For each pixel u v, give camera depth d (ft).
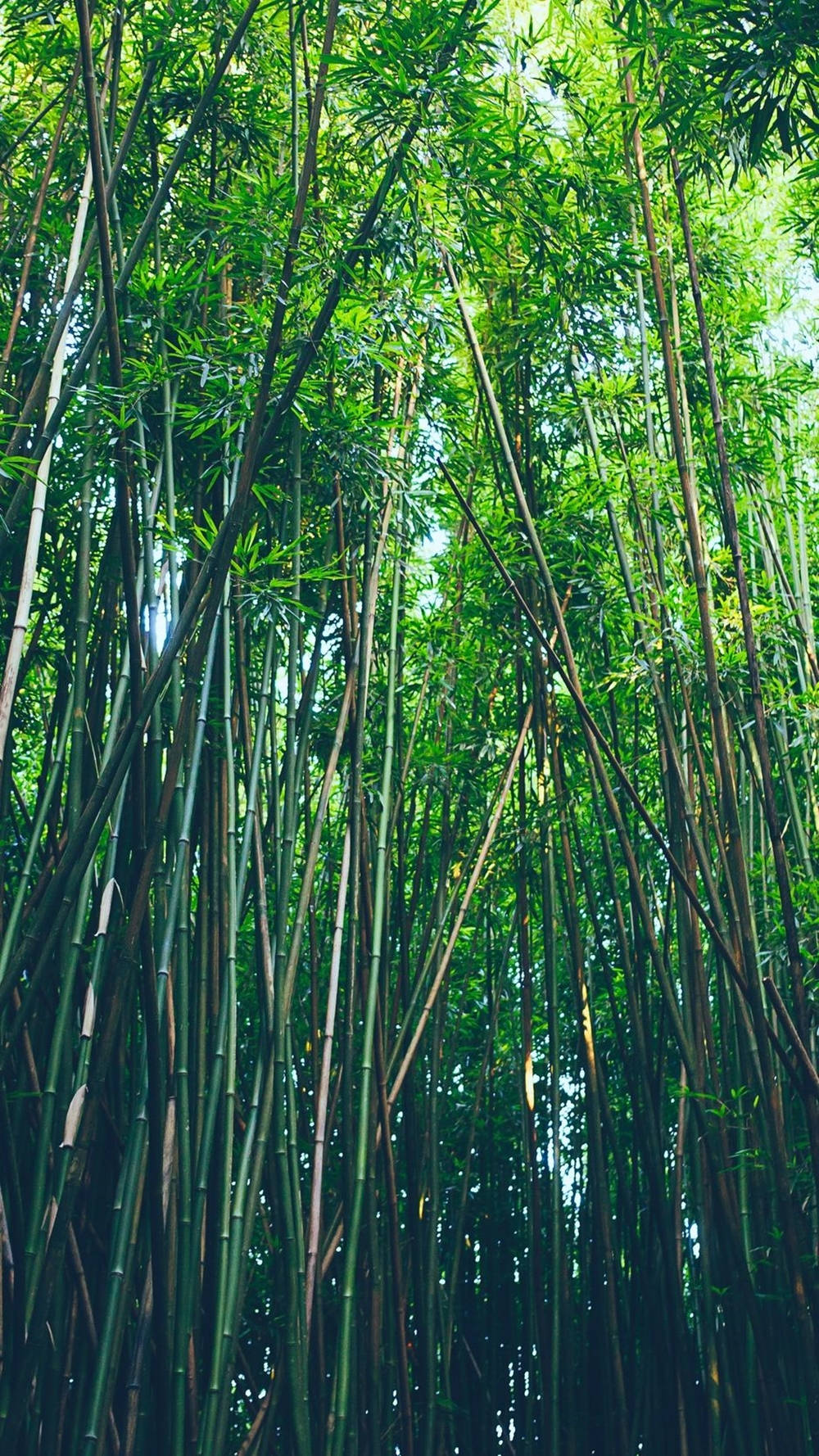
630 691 14.71
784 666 13.91
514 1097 17.20
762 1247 11.88
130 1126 9.84
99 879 11.30
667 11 10.38
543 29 14.07
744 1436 11.51
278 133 12.94
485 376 12.66
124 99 12.84
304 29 12.13
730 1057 13.33
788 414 16.24
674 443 11.87
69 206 12.47
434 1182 13.32
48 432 9.77
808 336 16.53
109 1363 8.97
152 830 9.50
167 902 10.19
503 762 15.71
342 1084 12.03
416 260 11.70
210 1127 10.11
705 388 14.80
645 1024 13.50
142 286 11.37
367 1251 11.50
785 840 13.97
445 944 14.78
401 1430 11.65
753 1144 12.01
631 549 14.51
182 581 11.68
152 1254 9.23
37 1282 9.08
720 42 10.30
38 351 12.10
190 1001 11.07
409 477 13.38
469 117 11.32
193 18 11.74
